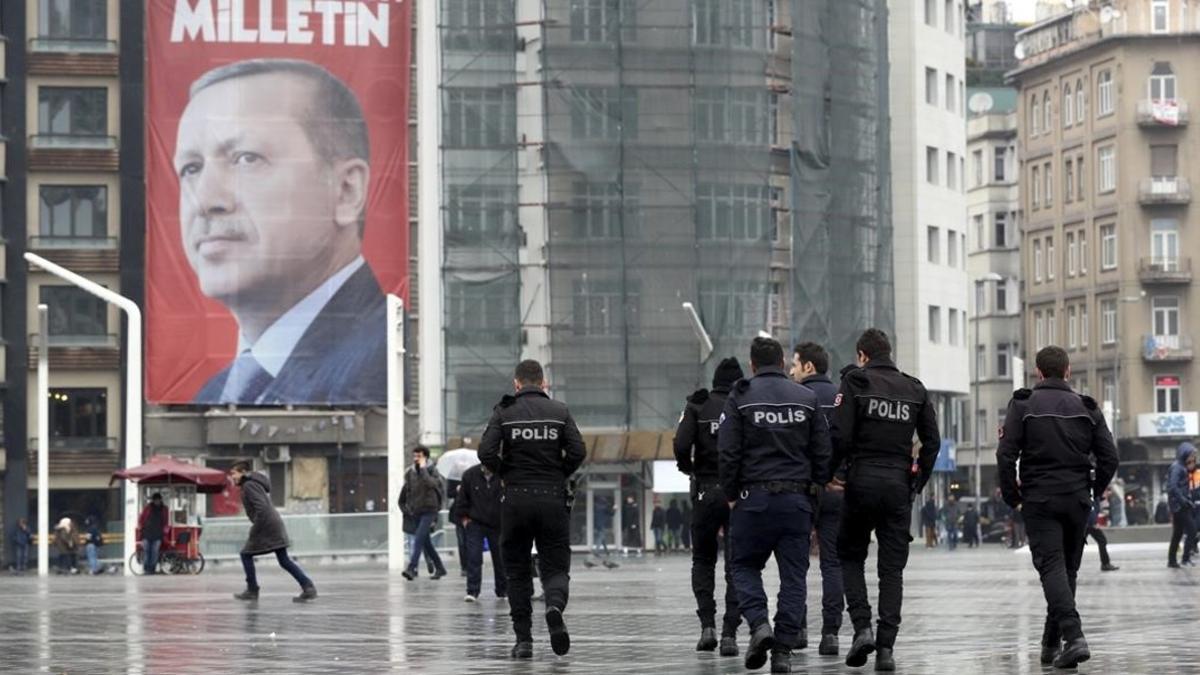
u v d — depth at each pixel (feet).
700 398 76.38
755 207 334.85
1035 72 542.57
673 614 109.09
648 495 334.44
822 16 348.59
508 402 75.72
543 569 76.02
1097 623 93.91
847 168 352.08
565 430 75.61
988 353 556.10
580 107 331.77
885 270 368.27
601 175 331.57
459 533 175.01
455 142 333.01
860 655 68.39
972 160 567.59
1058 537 69.56
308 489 335.26
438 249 334.24
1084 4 522.88
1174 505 173.27
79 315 344.28
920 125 402.93
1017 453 69.62
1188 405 504.43
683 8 332.60
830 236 346.95
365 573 201.77
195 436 333.83
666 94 332.39
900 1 401.70
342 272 329.93
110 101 346.95
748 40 335.26
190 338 328.49
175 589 164.25
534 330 331.77
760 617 67.15
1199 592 127.54
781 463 67.41
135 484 223.30
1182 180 507.30
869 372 68.95
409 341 336.90
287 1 329.93
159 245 328.90
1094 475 70.28
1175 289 508.12
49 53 344.90
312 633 96.22
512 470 75.66
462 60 333.21
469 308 332.19
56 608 127.65
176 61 328.90
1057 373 70.44
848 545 69.21
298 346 329.31
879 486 68.18
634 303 330.75
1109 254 515.50
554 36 332.19
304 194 329.72
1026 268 548.72
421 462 175.11
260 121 329.31
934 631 88.99
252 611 119.85
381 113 331.16
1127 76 508.94
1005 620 97.71
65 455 339.77
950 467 421.18
